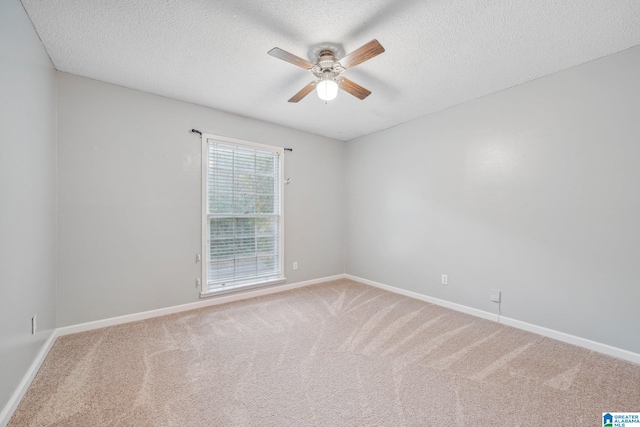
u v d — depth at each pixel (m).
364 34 1.88
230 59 2.20
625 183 2.04
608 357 2.05
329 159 4.40
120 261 2.64
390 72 2.38
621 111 2.05
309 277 4.14
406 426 1.38
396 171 3.78
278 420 1.41
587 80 2.20
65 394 1.60
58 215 2.35
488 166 2.81
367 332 2.48
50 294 2.17
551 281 2.39
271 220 3.75
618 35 1.87
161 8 1.64
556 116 2.36
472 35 1.88
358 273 4.36
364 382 1.74
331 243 4.43
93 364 1.92
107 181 2.58
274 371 1.86
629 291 2.02
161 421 1.40
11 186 1.48
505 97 2.68
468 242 2.98
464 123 3.01
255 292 3.55
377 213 4.05
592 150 2.18
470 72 2.37
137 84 2.62
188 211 3.04
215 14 1.69
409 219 3.60
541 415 1.45
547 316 2.41
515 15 1.69
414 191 3.54
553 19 1.72
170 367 1.89
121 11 1.66
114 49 2.06
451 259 3.13
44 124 2.04
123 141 2.66
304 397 1.59
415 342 2.29
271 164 3.75
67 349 2.12
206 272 3.17
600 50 2.04
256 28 1.83
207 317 2.82
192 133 3.07
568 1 1.57
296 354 2.08
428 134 3.37
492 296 2.77
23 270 1.63
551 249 2.39
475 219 2.92
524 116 2.55
